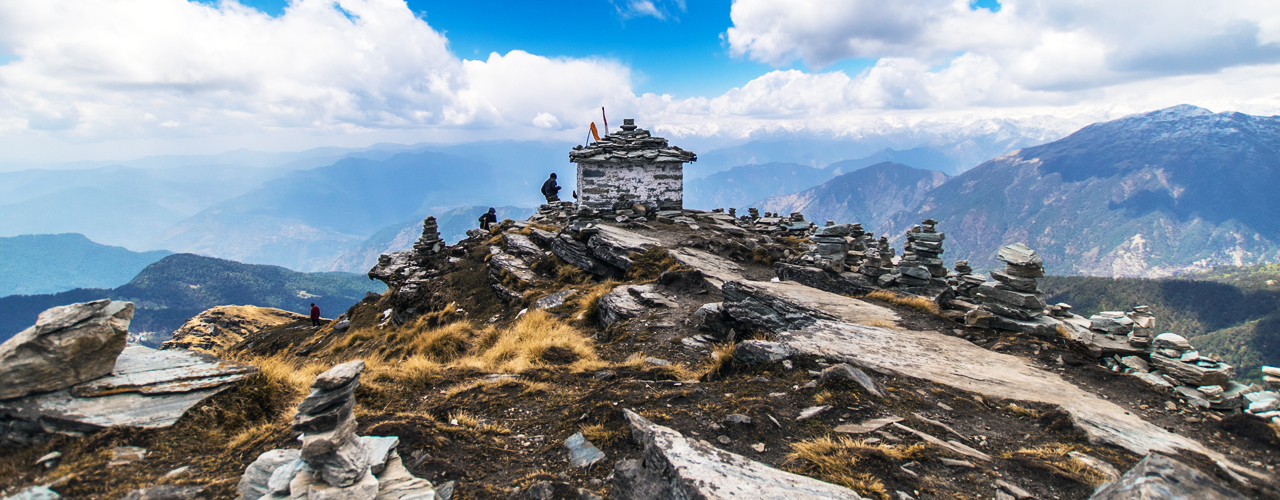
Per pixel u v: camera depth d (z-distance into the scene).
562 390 9.04
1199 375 8.28
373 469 5.53
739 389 8.39
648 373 9.97
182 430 6.81
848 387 7.82
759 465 5.43
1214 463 5.91
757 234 27.52
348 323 29.33
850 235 19.59
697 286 17.33
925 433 6.70
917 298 14.36
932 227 16.28
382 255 32.69
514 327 17.08
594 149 28.69
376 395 8.85
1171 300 197.25
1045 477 5.58
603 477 5.84
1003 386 8.49
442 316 23.08
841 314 12.26
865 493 5.12
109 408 6.79
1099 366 9.48
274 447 6.48
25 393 6.49
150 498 5.26
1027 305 11.30
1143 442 6.54
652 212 29.05
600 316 16.84
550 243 25.98
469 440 6.77
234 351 32.03
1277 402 7.40
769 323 12.52
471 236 31.80
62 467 5.85
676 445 5.66
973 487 5.41
